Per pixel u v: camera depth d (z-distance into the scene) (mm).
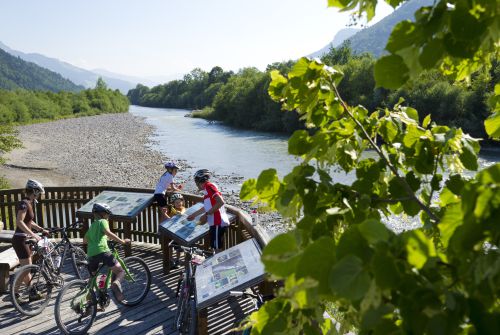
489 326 825
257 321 1391
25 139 54219
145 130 65250
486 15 955
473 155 1672
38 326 5793
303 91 1555
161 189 8453
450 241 903
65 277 7258
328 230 1441
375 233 872
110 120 90375
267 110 63500
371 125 1867
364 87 49688
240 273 4629
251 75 92688
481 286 849
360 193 1620
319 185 1452
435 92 38938
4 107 79062
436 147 1770
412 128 1809
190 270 5574
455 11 959
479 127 35594
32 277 6273
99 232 5910
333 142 1629
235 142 47438
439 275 900
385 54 1059
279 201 1480
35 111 92875
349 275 851
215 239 6520
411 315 845
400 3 1206
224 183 26047
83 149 44719
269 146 43219
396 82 1069
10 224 9172
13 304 5922
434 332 825
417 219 7023
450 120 37875
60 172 33062
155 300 6453
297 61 1546
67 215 9117
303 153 1653
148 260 7965
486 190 795
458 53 1010
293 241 992
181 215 7336
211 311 5848
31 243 6547
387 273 839
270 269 972
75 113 112438
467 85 1454
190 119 91625
